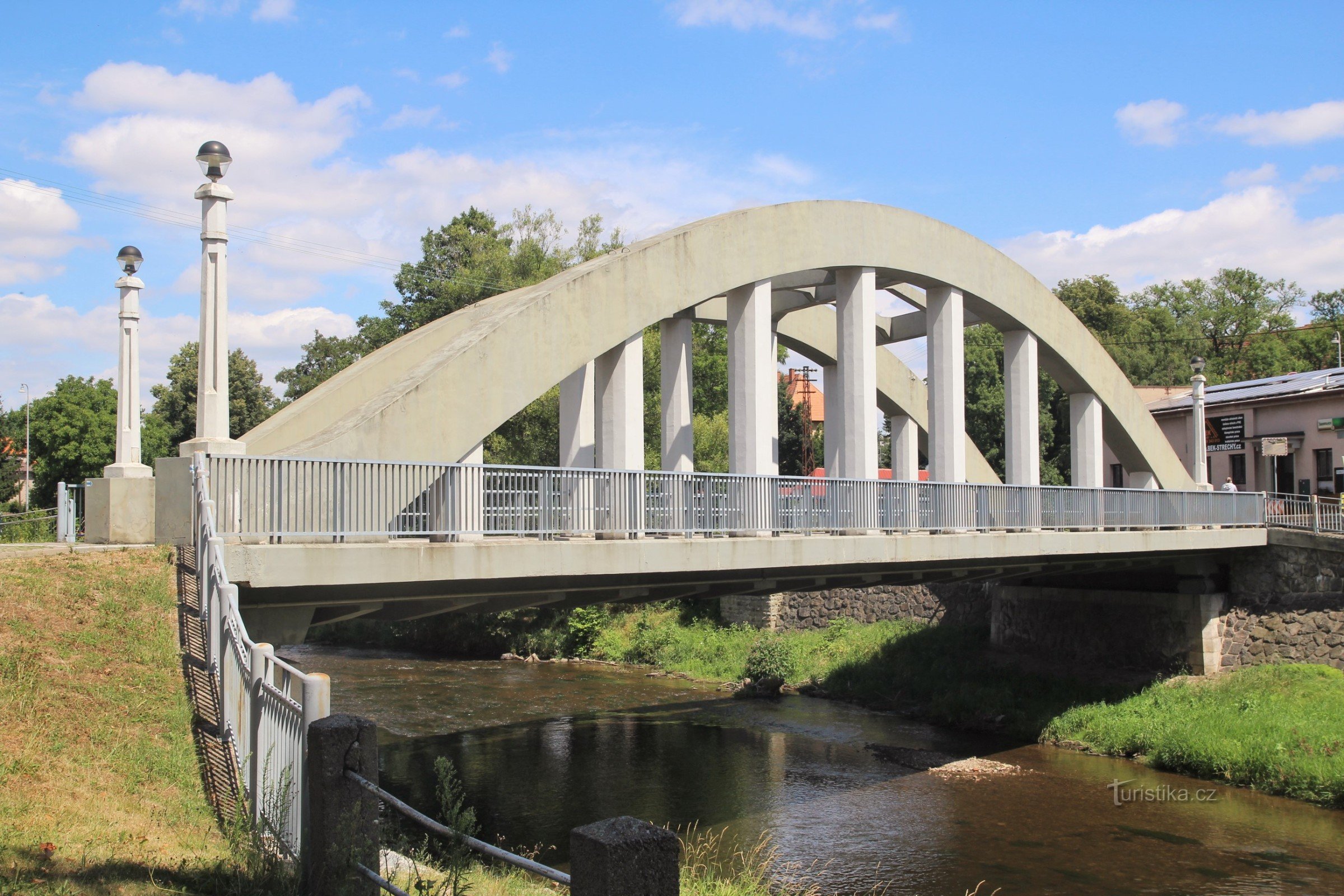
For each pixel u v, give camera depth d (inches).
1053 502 831.1
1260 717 863.1
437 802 719.1
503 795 749.9
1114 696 995.9
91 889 210.7
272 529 417.4
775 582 673.0
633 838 145.2
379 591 467.2
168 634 377.4
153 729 318.3
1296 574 995.9
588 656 1482.5
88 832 247.1
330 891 215.2
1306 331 2409.0
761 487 614.9
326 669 1393.9
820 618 1430.9
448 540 473.7
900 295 1198.3
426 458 546.0
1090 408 1101.7
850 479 671.8
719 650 1381.6
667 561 536.1
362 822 223.3
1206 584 1025.5
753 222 733.9
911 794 768.9
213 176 449.4
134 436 514.6
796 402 2544.3
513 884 312.5
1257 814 720.3
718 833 666.8
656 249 670.5
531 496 506.9
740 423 733.9
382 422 527.8
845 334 819.4
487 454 1593.3
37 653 339.0
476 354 571.8
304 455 492.4
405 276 2127.2
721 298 1012.5
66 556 421.4
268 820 254.2
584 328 628.4
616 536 551.2
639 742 935.0
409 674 1352.1
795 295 1051.9
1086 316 2212.1
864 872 598.2
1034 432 1008.9
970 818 707.4
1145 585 1104.8
